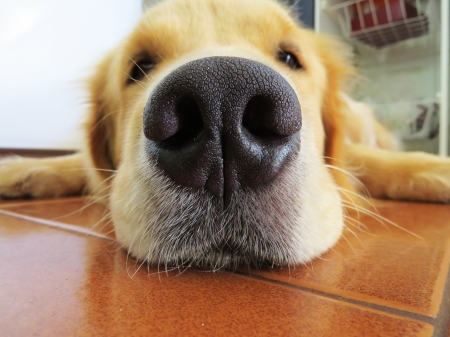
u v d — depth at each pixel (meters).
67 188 0.27
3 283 0.09
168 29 0.16
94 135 0.22
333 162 0.21
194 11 0.17
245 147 0.09
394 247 0.13
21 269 0.11
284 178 0.10
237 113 0.09
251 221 0.10
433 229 0.16
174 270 0.11
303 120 0.13
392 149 0.42
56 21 0.45
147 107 0.09
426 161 0.24
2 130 0.42
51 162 0.26
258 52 0.15
